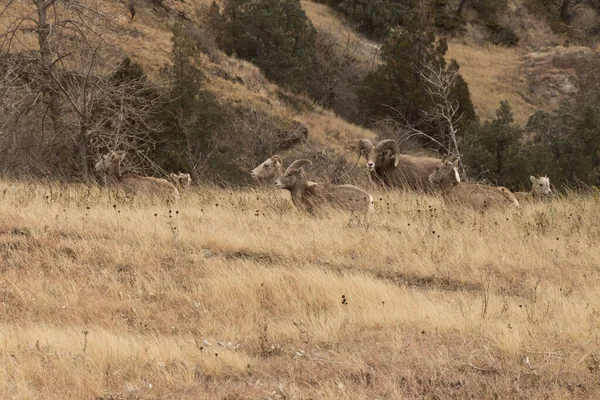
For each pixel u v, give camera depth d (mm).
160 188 49281
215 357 24156
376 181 58000
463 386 21766
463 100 144375
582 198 47719
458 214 41656
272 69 157625
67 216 40719
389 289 31203
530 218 41562
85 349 24594
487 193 43281
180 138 92312
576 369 22828
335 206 43031
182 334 27922
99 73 79000
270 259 36219
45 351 25094
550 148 120875
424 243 37094
